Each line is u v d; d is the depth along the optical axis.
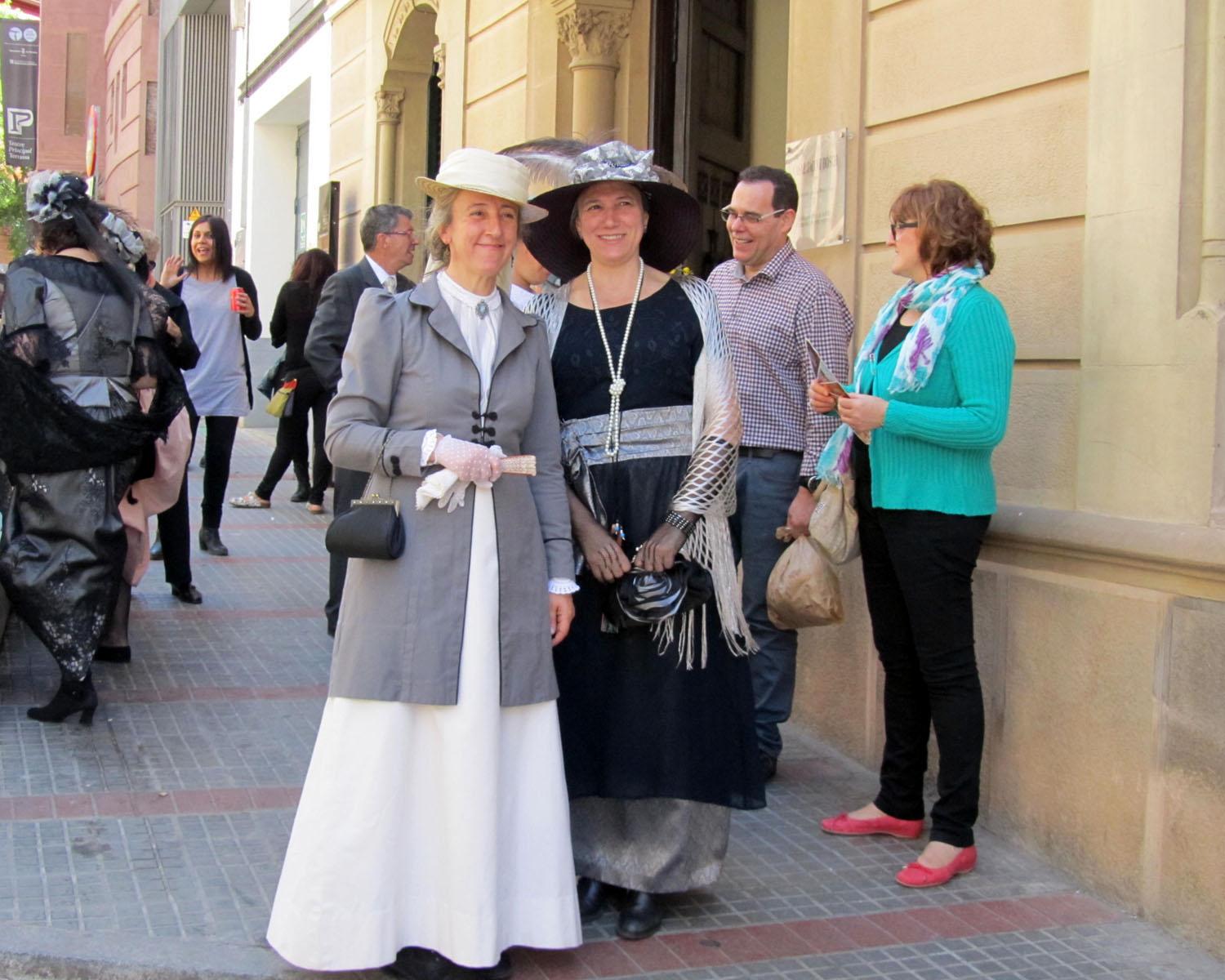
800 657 5.35
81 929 3.41
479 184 3.18
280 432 10.07
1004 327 3.82
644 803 3.61
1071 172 4.07
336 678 3.15
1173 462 3.65
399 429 3.23
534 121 8.55
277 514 9.97
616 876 3.61
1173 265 3.67
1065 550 3.96
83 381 4.86
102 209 5.11
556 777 3.29
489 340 3.29
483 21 9.55
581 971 3.35
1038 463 4.16
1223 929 3.47
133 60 33.69
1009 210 4.31
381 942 3.11
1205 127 3.63
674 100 8.02
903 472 3.88
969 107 4.50
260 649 6.19
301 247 18.17
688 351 3.54
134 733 4.96
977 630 4.35
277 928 3.18
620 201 3.51
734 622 3.57
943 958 3.49
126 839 4.00
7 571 4.84
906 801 4.27
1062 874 4.01
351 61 13.95
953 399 3.84
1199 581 3.57
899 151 4.84
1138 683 3.73
